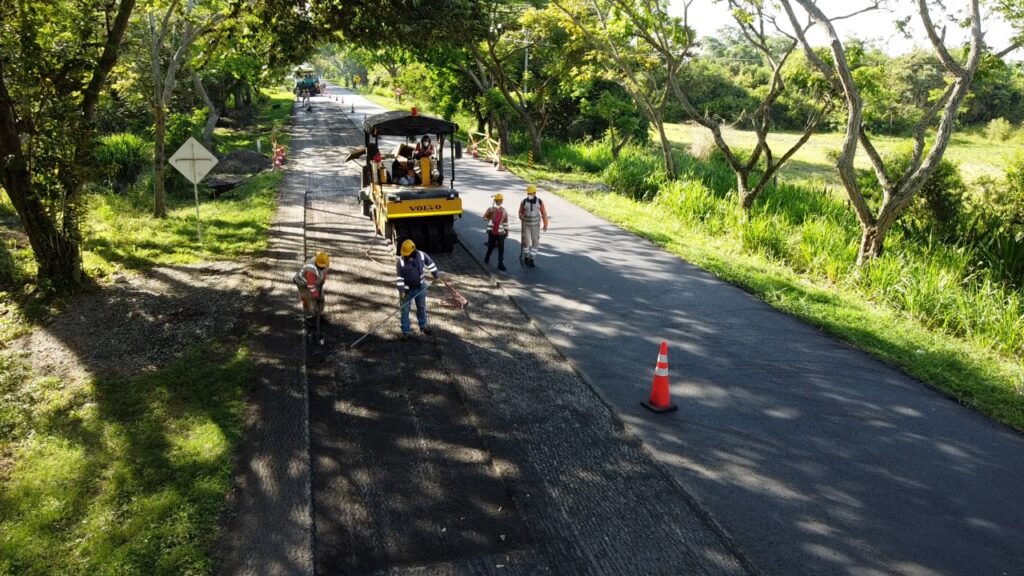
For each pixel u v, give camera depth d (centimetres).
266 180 2281
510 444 689
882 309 1134
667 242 1531
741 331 1010
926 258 1313
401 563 520
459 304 1089
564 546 540
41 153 1091
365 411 752
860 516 578
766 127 1748
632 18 2031
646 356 913
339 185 2216
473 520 571
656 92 2770
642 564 520
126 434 684
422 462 656
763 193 1984
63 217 1123
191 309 1050
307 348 915
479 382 825
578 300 1134
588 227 1695
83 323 1004
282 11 1380
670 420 741
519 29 3058
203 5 1831
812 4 1261
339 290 1144
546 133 3947
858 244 1439
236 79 4441
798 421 743
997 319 1016
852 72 1625
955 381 836
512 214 1805
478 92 3538
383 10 1317
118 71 1827
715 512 581
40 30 1088
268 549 527
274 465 638
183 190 2330
